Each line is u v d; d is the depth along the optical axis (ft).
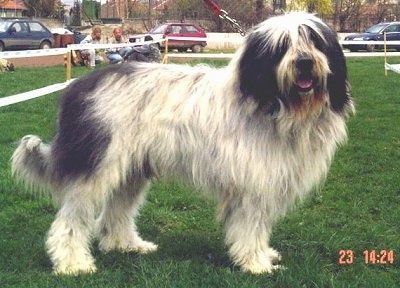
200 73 15.44
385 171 26.20
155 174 15.57
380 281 15.06
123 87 15.26
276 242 18.04
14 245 17.57
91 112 15.05
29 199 22.25
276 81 13.73
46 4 187.32
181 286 14.73
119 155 14.90
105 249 17.51
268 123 14.37
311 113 14.08
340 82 14.32
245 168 14.51
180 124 14.92
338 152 29.07
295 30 13.52
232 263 16.06
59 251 15.57
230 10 116.98
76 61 75.97
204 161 14.88
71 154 15.15
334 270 16.16
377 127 35.40
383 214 20.65
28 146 15.83
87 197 15.17
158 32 109.19
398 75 65.10
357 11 162.09
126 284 14.90
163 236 18.92
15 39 94.94
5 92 48.75
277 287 14.82
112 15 219.00
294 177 14.87
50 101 43.91
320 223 19.69
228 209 15.38
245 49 14.29
